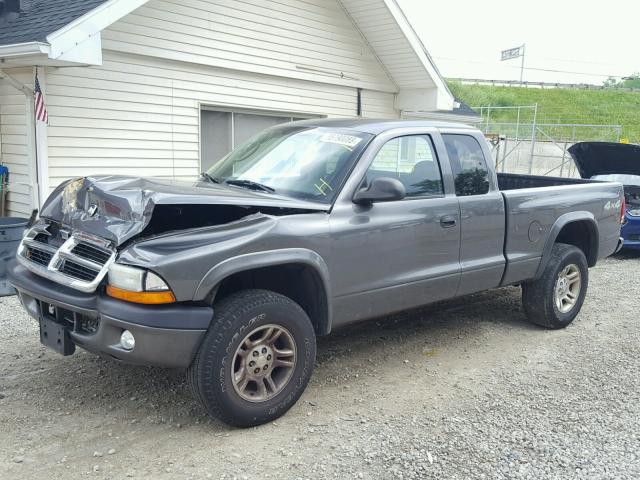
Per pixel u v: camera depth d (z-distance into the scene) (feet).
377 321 20.71
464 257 17.07
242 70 34.60
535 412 14.19
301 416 13.65
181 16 31.09
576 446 12.67
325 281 13.71
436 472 11.53
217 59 33.17
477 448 12.46
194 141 33.12
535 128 80.48
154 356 11.68
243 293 12.83
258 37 35.04
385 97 44.65
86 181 13.41
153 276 11.35
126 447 12.10
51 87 26.94
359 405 14.30
